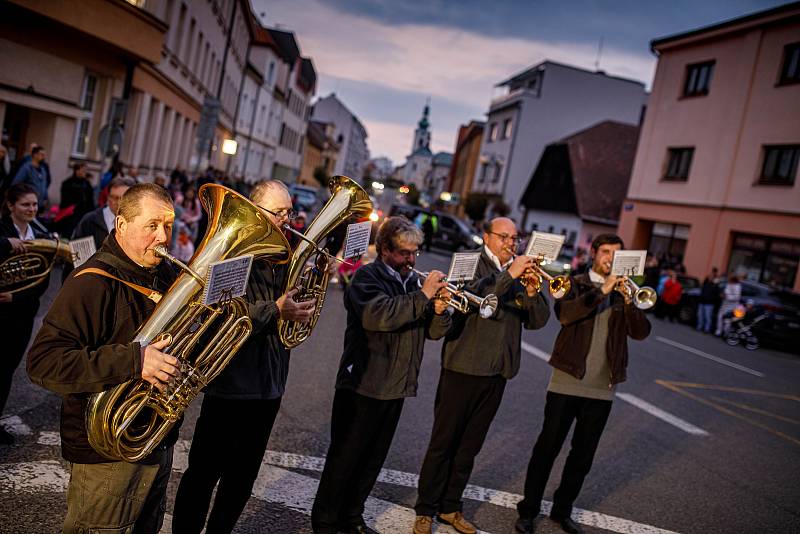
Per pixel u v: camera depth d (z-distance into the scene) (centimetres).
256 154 5203
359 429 374
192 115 2762
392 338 380
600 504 514
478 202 4353
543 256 430
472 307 418
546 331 1337
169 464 272
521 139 4550
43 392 528
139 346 228
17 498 365
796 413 963
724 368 1252
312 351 852
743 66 2388
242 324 257
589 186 3628
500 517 460
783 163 2223
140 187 246
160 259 251
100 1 1305
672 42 2692
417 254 408
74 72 1401
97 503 246
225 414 312
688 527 495
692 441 725
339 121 11275
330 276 341
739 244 2344
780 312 1677
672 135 2678
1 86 1201
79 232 489
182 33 2102
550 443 443
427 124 14112
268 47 4856
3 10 1173
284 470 468
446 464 418
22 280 395
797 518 545
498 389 426
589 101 4588
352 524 392
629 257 433
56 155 1410
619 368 446
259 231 263
